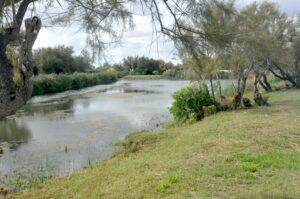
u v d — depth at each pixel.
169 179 4.08
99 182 4.81
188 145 6.32
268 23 11.51
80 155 7.86
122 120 13.02
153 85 35.62
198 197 3.44
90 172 5.70
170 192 3.69
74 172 6.14
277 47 11.98
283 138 5.88
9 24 2.30
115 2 2.71
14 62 2.35
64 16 2.74
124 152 7.39
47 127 11.71
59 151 8.30
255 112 9.48
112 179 4.83
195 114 10.38
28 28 2.14
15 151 8.38
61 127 11.68
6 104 2.09
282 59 14.43
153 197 3.61
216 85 11.70
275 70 19.12
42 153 8.12
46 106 18.09
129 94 25.27
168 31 2.83
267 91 16.70
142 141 8.13
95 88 32.19
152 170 4.84
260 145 5.49
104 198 3.89
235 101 10.88
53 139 9.73
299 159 4.53
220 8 2.72
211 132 7.14
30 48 2.15
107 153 7.92
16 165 7.12
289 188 3.49
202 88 11.02
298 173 3.97
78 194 4.34
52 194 4.61
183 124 10.45
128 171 5.12
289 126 6.99
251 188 3.58
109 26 2.82
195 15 2.69
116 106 17.78
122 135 10.09
